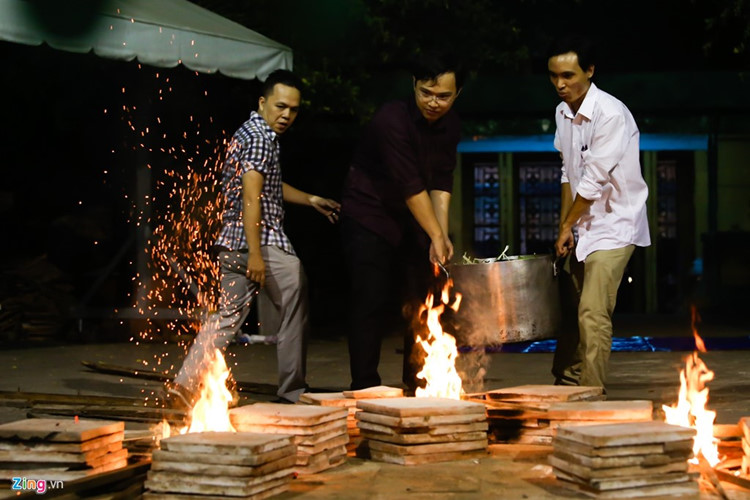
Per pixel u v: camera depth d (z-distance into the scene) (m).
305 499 3.42
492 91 14.70
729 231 14.73
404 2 13.16
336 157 15.34
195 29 8.22
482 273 4.88
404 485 3.61
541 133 14.94
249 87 12.41
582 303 5.20
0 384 6.67
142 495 3.39
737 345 9.05
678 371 7.23
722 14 12.65
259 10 12.17
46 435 3.60
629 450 3.38
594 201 5.19
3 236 12.34
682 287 15.87
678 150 15.78
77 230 11.34
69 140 13.59
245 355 8.80
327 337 11.12
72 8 7.60
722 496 3.33
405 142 5.21
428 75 5.03
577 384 5.57
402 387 6.59
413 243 5.58
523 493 3.47
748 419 3.85
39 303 10.56
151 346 9.66
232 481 3.32
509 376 7.12
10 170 13.49
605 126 5.12
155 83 11.59
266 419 3.85
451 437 4.01
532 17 16.05
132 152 11.78
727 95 14.44
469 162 16.19
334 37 13.41
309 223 15.40
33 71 12.69
